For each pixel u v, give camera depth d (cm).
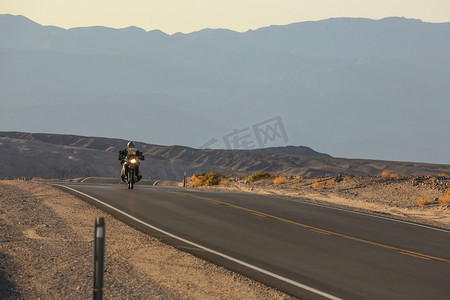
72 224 4844
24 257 3431
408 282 3278
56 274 3061
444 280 3369
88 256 3581
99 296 2195
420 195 9162
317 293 2964
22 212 5403
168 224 5225
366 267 3659
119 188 8812
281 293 2909
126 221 5284
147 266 3400
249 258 3825
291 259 3834
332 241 4641
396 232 5331
